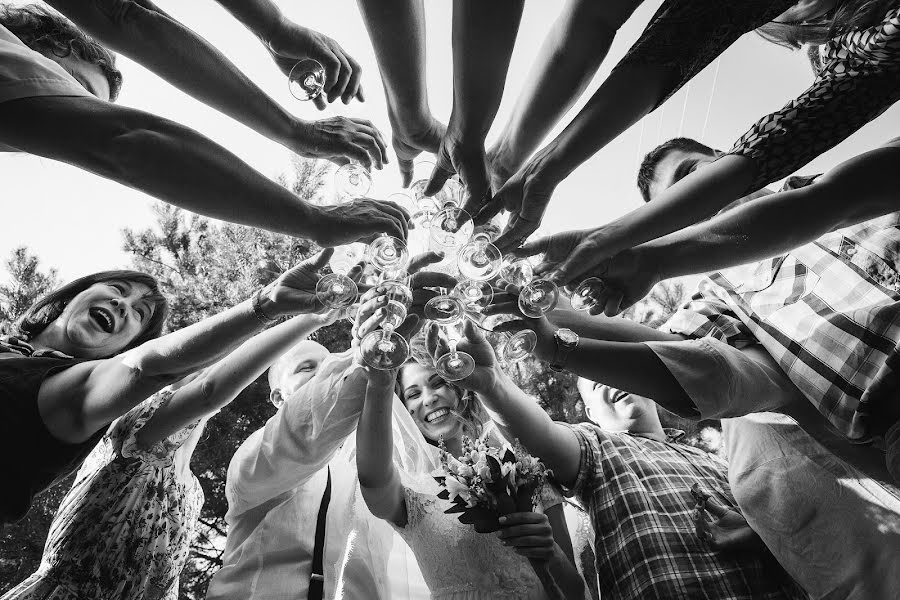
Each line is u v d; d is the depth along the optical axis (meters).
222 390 2.92
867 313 2.49
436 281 2.46
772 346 2.70
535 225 2.42
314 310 2.42
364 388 2.94
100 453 3.05
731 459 3.14
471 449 3.00
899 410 2.36
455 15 2.11
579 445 3.24
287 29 2.63
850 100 2.30
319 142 2.68
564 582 2.78
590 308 2.42
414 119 2.59
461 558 2.87
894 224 2.75
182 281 5.89
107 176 2.03
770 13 2.33
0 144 2.17
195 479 3.40
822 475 2.87
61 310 3.18
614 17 2.28
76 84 2.11
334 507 3.23
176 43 2.35
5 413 2.43
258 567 3.05
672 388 2.50
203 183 2.04
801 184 2.92
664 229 2.29
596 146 2.24
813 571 2.81
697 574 2.88
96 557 2.82
